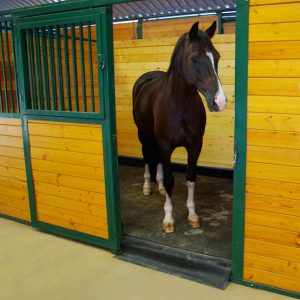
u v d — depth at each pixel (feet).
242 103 6.40
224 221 9.47
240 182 6.69
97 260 8.34
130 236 8.71
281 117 6.14
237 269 7.10
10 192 10.53
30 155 9.66
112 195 8.32
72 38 8.30
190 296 6.81
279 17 5.83
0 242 9.34
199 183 12.80
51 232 9.91
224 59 12.37
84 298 6.89
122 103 15.03
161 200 11.21
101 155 8.30
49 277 7.66
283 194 6.37
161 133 8.94
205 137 13.34
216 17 14.62
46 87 9.16
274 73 6.05
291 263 6.53
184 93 8.25
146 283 7.32
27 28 8.95
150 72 12.69
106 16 7.61
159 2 13.28
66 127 8.76
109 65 7.81
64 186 9.19
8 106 10.79
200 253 7.70
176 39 13.43
